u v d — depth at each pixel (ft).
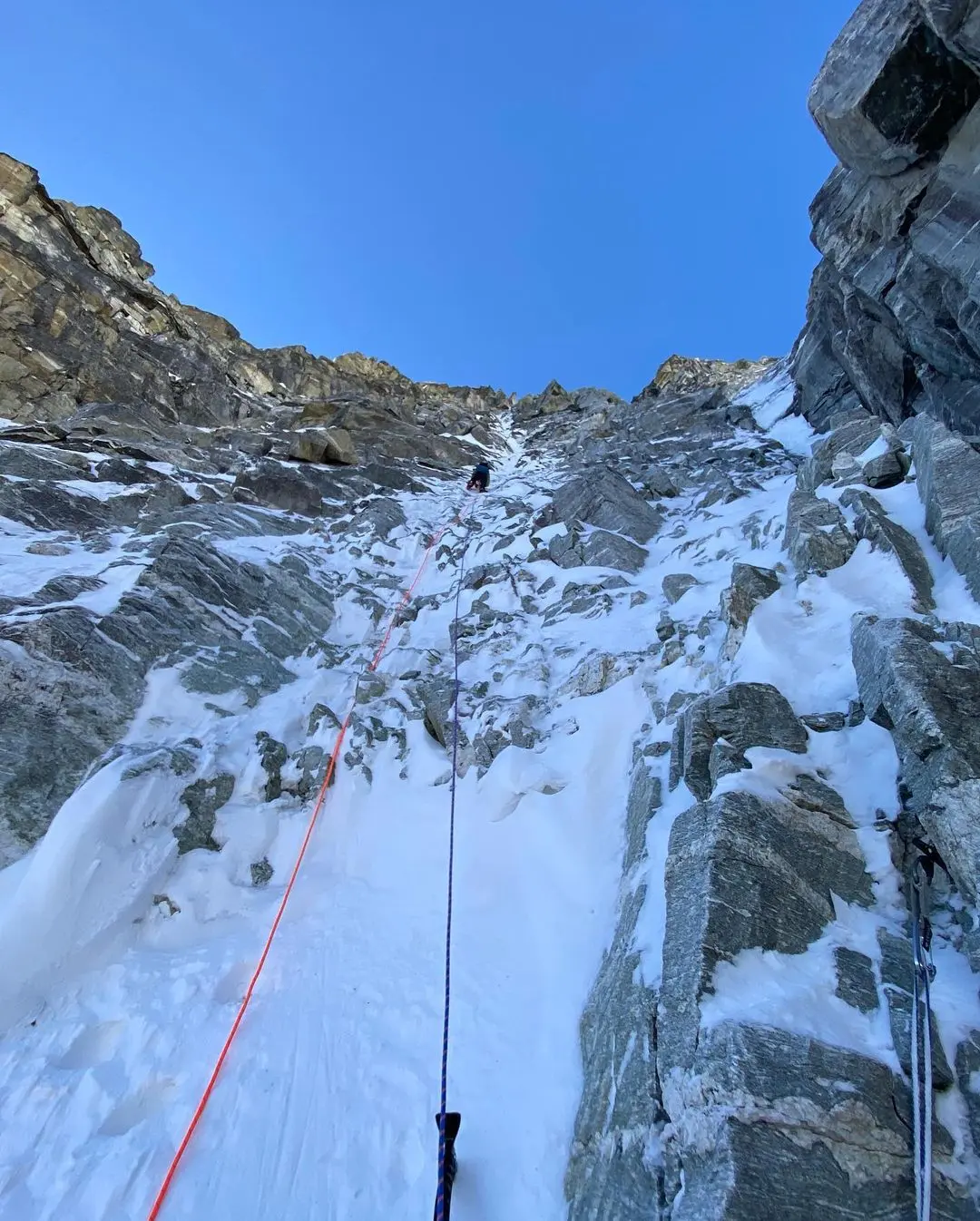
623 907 14.35
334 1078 12.89
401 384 118.73
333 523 46.16
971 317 25.71
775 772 13.88
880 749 14.17
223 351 96.89
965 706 12.80
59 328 71.92
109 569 29.32
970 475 19.77
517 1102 12.12
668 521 41.68
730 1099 9.12
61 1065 13.08
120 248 94.43
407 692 25.13
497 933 15.72
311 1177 11.30
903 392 36.42
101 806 17.19
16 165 75.56
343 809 20.13
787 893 11.93
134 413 65.82
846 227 31.32
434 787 20.35
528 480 66.44
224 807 19.38
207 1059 13.24
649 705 20.24
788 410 67.77
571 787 18.49
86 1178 11.18
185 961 15.47
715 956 10.99
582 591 31.22
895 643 14.25
